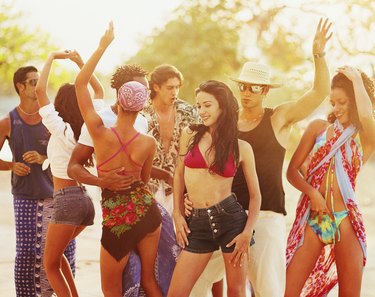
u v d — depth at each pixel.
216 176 4.74
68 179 5.29
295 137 15.20
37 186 5.84
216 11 19.84
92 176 4.78
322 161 5.23
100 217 11.18
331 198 5.18
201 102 4.72
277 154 5.29
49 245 5.32
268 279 5.17
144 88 4.75
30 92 5.85
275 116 5.32
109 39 4.79
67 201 5.26
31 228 5.84
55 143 5.28
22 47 19.94
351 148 5.21
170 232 5.40
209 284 5.35
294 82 17.23
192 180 4.79
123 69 5.35
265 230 5.23
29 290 5.88
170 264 5.36
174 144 5.79
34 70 5.88
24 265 5.84
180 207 4.95
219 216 4.75
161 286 5.32
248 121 5.33
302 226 5.28
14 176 5.89
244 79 5.25
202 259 4.81
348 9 14.70
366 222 10.84
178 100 5.89
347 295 5.17
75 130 5.30
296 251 5.28
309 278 5.41
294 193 13.97
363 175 14.00
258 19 17.55
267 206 5.25
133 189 4.80
